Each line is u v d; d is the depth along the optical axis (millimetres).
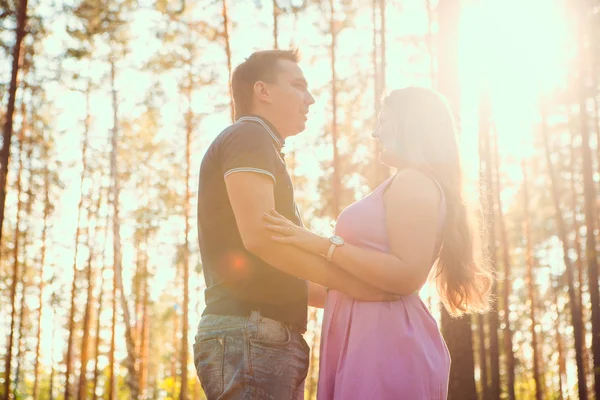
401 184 2688
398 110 2848
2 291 29703
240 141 2691
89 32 21359
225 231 2764
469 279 2824
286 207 2832
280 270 2781
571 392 29734
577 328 20984
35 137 24797
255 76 2938
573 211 24141
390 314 2666
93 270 30672
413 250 2609
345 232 2762
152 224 27141
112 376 27938
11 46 16312
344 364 2695
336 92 18828
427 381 2625
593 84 20375
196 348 2818
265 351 2689
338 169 18375
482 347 22703
